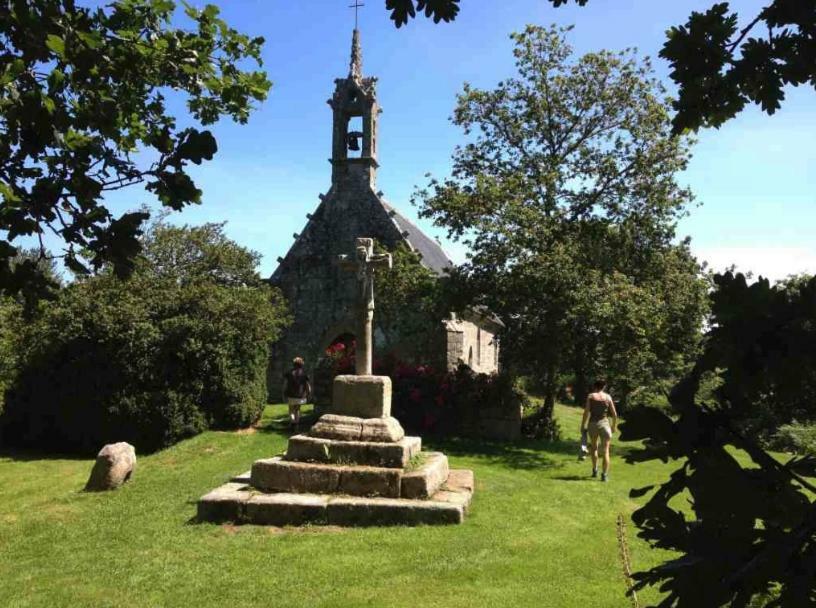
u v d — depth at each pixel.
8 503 10.53
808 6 2.23
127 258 2.65
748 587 1.46
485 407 16.61
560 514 8.85
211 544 7.40
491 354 31.27
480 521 8.25
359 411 9.70
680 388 1.67
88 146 2.74
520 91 20.55
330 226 23.88
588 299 15.56
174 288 17.55
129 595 5.98
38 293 2.58
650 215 19.31
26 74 2.58
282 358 23.56
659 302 16.44
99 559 7.05
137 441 15.98
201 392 16.42
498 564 6.62
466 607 5.57
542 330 16.77
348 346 21.12
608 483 11.16
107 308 16.42
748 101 2.51
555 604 5.61
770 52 2.38
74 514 9.16
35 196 2.57
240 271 26.36
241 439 15.24
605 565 6.62
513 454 14.16
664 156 18.95
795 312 1.53
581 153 19.75
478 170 20.59
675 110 2.58
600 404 11.70
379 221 23.56
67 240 2.65
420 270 19.14
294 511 8.20
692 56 2.46
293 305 23.80
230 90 4.13
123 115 3.62
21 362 17.06
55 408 16.47
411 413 16.88
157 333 16.25
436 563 6.65
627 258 19.50
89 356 16.28
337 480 8.75
